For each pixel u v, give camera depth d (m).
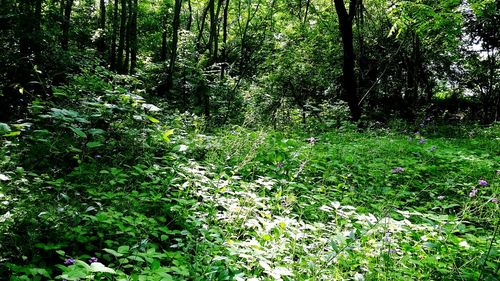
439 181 6.24
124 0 17.14
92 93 6.16
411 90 20.03
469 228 3.97
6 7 9.73
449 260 3.35
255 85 18.72
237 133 7.71
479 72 22.62
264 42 22.02
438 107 22.42
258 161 6.16
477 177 6.36
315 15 21.09
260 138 6.96
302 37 19.92
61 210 3.36
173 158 5.25
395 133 12.25
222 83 15.23
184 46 14.14
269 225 3.44
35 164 4.52
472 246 3.60
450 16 11.09
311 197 4.90
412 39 17.86
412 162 6.92
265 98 16.67
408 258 3.26
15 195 3.57
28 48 9.96
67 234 3.23
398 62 19.92
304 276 2.96
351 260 3.19
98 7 26.30
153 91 13.71
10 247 2.99
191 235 3.43
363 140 10.02
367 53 19.91
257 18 24.98
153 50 24.56
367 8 19.77
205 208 4.13
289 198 4.26
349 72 14.19
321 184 5.90
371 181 6.34
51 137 4.97
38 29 10.45
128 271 3.16
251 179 5.41
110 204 4.00
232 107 14.55
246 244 3.08
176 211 3.99
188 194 4.54
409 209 4.87
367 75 20.12
